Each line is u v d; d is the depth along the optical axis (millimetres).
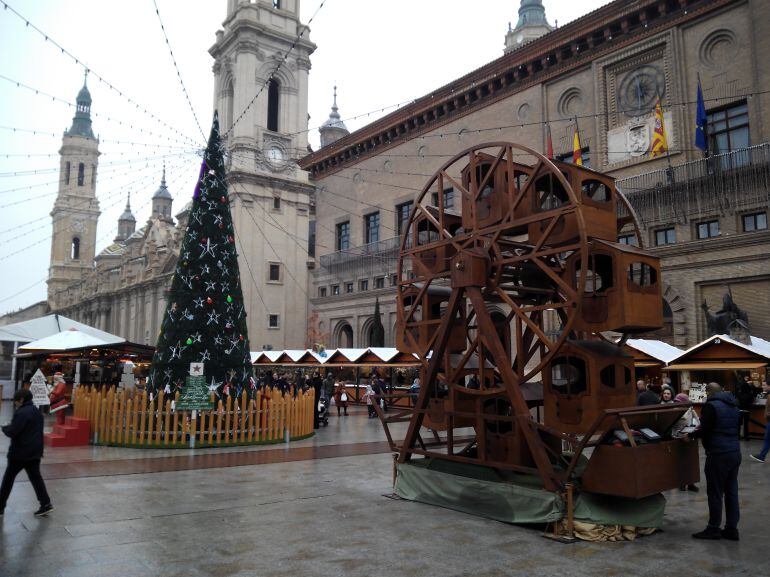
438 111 35750
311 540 6613
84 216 117125
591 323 7438
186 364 14336
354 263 41844
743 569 5738
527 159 29812
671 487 6816
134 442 13500
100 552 6094
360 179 42500
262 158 51812
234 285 15281
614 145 26344
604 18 26484
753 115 21906
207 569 5637
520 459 7957
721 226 22000
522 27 68812
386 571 5629
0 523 7133
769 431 12141
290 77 54750
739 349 16203
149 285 75000
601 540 6656
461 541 6609
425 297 9789
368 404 23797
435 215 10297
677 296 22922
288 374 37531
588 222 7672
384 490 9344
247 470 10992
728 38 23047
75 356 26953
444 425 8945
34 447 7461
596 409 7055
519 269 9539
